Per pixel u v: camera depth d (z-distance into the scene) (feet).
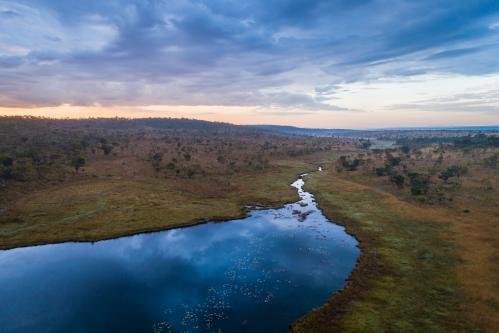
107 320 142.61
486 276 169.68
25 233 245.24
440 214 273.54
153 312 148.46
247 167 534.37
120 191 354.95
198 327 136.87
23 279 181.16
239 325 138.00
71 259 208.23
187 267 195.11
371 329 131.34
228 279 179.32
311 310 147.43
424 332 128.57
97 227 259.80
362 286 166.30
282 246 225.56
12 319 143.74
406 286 164.55
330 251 215.72
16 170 370.53
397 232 242.58
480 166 467.11
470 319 135.33
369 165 559.79
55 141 586.45
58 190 348.38
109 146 568.00
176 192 367.86
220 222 281.54
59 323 140.87
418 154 626.64
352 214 293.64
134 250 222.28
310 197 371.15
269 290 166.71
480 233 227.61
